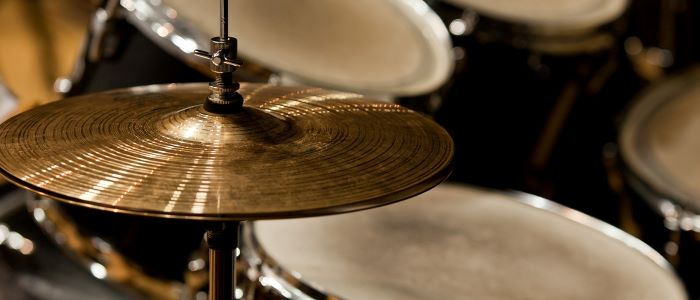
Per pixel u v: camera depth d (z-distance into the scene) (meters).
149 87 1.25
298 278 1.32
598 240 1.56
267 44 1.64
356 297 1.30
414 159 1.09
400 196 1.03
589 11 2.21
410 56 1.82
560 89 2.16
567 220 1.61
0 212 1.90
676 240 1.76
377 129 1.15
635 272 1.47
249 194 1.00
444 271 1.41
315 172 1.04
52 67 1.94
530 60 2.05
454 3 2.04
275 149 1.07
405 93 1.61
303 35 1.74
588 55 2.12
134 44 1.53
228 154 1.05
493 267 1.44
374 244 1.46
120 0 1.51
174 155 1.04
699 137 2.08
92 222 1.71
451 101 2.12
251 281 1.36
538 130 2.23
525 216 1.62
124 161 1.03
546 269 1.45
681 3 3.16
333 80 1.60
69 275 1.78
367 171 1.05
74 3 2.02
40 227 1.85
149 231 1.66
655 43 3.24
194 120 1.09
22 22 2.00
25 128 1.10
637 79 2.71
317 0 1.86
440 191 1.67
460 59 2.04
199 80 1.50
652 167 1.89
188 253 1.66
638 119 2.13
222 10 1.10
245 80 1.52
